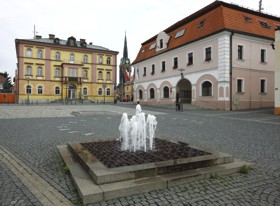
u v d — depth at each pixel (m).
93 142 6.00
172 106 28.73
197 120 13.99
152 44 38.00
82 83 51.56
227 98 23.30
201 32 26.33
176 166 3.99
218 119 14.59
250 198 3.31
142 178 3.66
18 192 3.49
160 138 6.68
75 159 4.77
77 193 3.43
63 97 49.50
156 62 35.53
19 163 4.88
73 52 50.97
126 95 80.62
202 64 26.22
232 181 3.90
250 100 24.75
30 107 27.39
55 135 8.36
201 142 7.16
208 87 25.72
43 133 8.80
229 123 12.41
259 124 11.97
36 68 47.53
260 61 25.70
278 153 5.80
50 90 48.84
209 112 20.75
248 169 4.43
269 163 4.95
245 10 26.33
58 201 3.20
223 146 6.59
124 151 5.02
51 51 48.88
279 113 17.81
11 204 3.11
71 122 12.54
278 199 3.29
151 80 36.88
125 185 3.38
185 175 3.82
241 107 24.03
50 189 3.59
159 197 3.29
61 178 4.03
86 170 4.00
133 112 20.41
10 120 13.45
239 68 24.08
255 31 25.02
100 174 3.46
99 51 53.38
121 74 82.12
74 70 50.12
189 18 30.17
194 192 3.46
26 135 8.33
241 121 13.45
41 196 3.35
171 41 32.25
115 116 16.48
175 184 3.66
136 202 3.15
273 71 26.69
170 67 32.06
